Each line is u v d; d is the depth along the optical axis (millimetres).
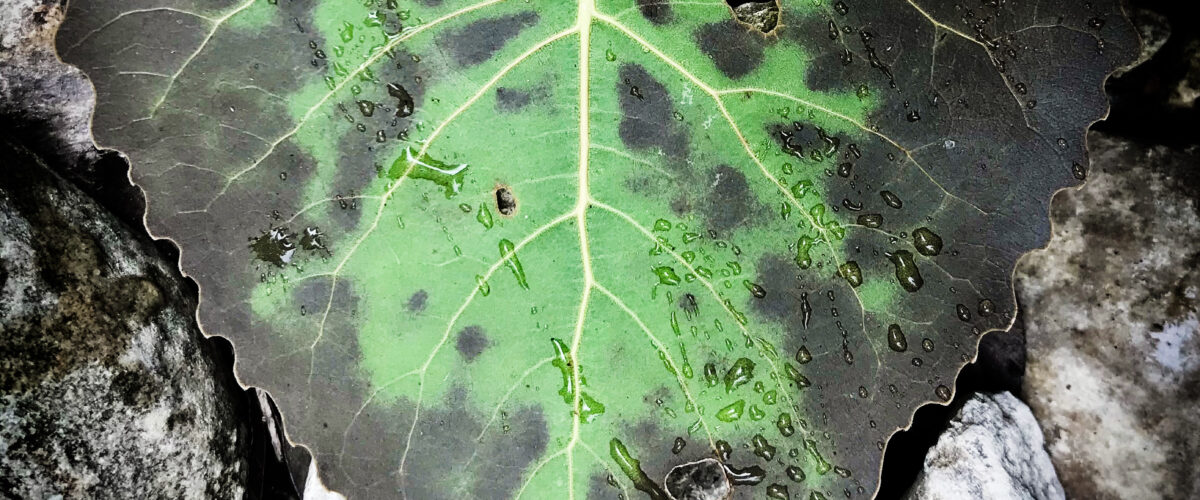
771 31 81
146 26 74
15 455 70
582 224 80
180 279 90
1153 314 104
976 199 81
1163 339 104
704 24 80
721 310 81
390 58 77
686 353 81
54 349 74
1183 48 107
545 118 79
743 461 82
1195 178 106
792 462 82
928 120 81
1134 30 79
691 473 94
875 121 81
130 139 75
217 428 87
